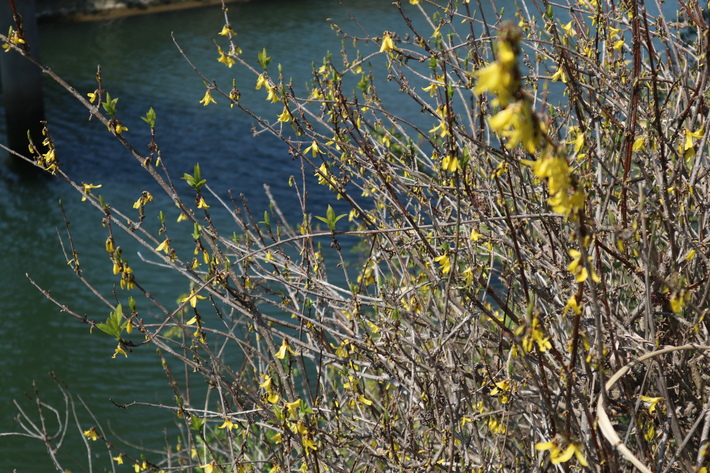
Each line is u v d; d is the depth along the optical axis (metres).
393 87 14.93
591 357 2.35
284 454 3.27
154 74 22.27
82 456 7.93
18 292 11.16
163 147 17.12
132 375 9.36
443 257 2.78
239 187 14.95
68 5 28.31
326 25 25.75
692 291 3.18
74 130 18.33
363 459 3.29
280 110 19.02
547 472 3.61
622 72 3.72
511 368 3.03
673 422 2.58
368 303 3.30
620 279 4.03
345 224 12.52
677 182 3.20
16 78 16.62
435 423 3.49
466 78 3.93
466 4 3.62
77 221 13.72
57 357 9.59
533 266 3.43
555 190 1.71
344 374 3.34
